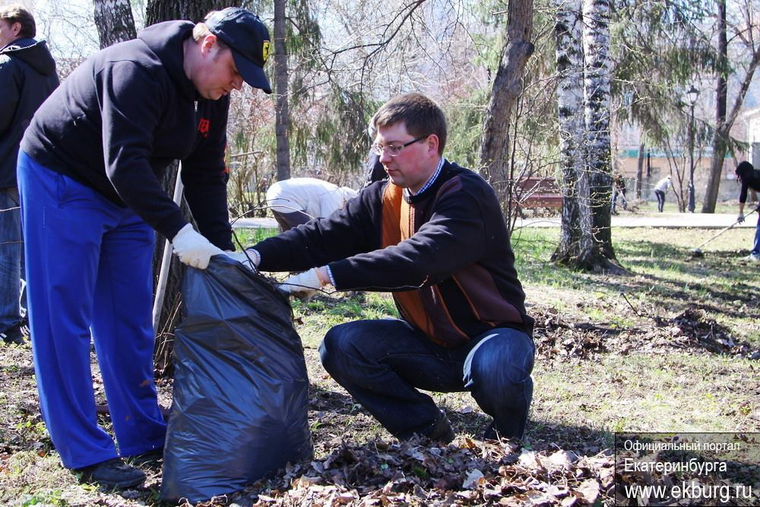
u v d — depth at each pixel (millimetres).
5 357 5270
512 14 7875
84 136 3104
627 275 11344
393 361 3555
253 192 16703
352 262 3156
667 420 4609
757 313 8773
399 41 9484
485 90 13070
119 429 3549
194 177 3625
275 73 13156
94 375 4980
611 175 11328
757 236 14023
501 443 3328
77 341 3186
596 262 11531
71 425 3207
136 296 3496
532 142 8859
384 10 9656
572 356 6242
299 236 3523
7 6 5395
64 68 17391
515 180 8258
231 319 3033
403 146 3268
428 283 3242
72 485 3229
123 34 5031
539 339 6648
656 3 14180
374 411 3607
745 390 5438
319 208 6938
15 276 5703
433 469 3010
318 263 3559
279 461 3123
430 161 3336
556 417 4613
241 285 3051
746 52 30312
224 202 3709
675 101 16594
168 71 3037
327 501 2729
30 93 5406
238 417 3025
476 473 2984
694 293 9977
